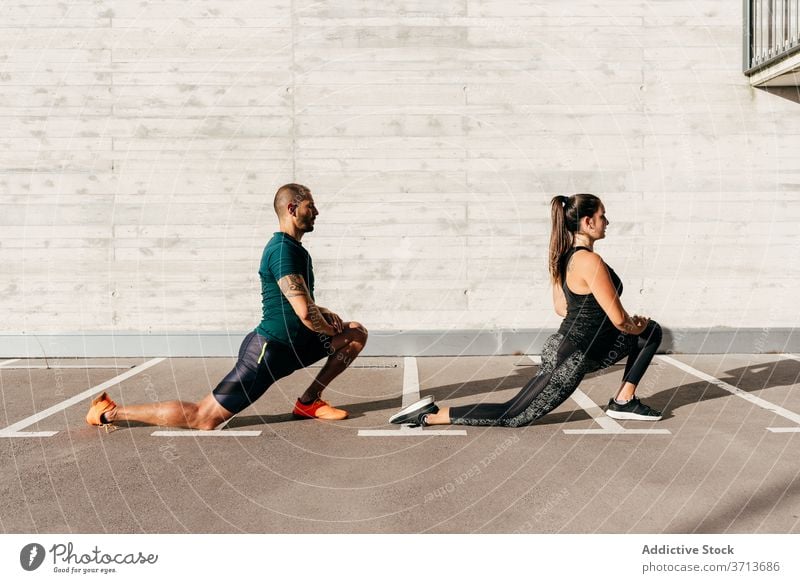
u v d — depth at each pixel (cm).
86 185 686
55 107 683
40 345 681
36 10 680
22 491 297
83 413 437
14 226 684
